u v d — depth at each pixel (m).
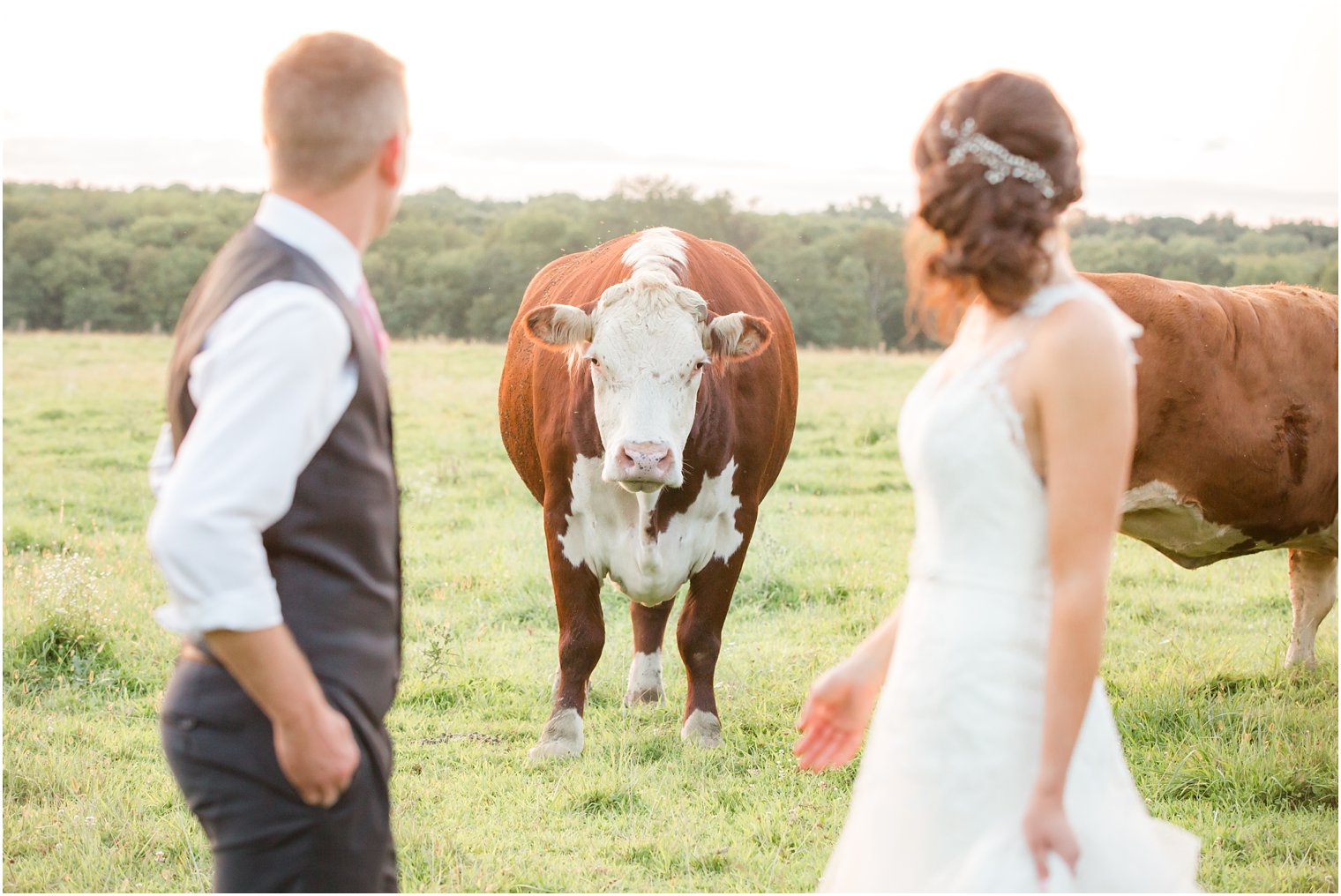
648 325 4.89
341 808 2.22
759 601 7.66
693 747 5.21
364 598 2.26
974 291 2.34
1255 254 56.94
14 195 81.19
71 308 66.44
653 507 5.21
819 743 2.77
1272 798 4.59
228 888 2.22
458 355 26.25
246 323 2.04
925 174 2.32
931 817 2.34
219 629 1.93
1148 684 5.81
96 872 4.02
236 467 1.96
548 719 5.70
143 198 83.31
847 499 10.61
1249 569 8.72
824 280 68.69
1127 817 2.37
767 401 5.64
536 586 7.80
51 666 6.23
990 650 2.30
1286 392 5.54
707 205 84.06
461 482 11.11
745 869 4.06
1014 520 2.29
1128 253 55.78
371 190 2.30
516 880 3.96
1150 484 5.43
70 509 9.74
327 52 2.26
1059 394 2.15
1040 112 2.22
